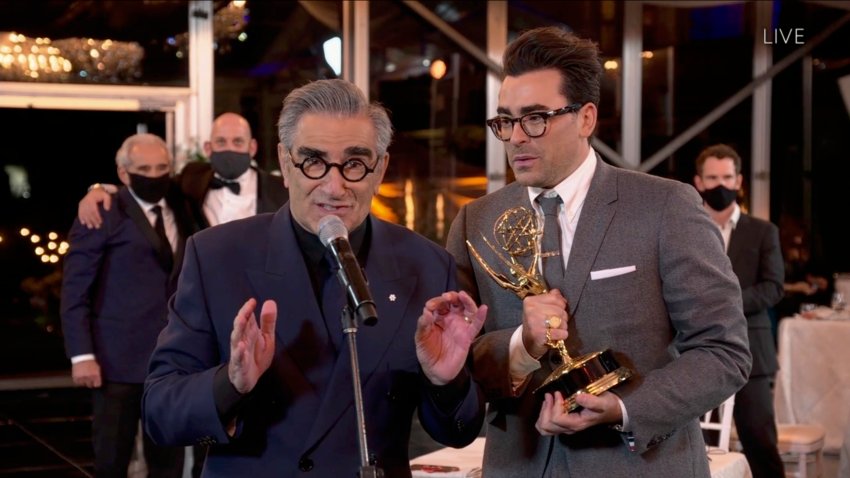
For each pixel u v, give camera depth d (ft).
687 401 7.54
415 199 28.89
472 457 11.90
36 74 25.11
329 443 6.88
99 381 15.71
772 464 16.49
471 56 29.12
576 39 7.98
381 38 28.32
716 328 7.71
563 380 7.56
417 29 28.66
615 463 7.77
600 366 7.53
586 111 8.04
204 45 26.43
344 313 6.25
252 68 27.04
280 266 7.11
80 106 25.45
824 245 33.35
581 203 8.16
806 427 17.62
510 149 8.02
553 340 7.50
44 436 22.86
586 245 7.98
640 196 8.05
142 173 16.01
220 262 7.16
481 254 8.44
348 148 6.72
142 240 15.93
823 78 33.12
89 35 25.45
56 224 30.37
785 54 32.53
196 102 26.43
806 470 16.90
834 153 33.35
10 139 29.50
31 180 29.99
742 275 17.12
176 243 16.30
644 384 7.58
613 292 7.87
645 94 31.48
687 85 31.76
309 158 6.75
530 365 7.77
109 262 15.89
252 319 6.35
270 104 27.25
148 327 15.89
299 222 7.13
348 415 6.93
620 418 7.47
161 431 6.81
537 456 8.01
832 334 20.72
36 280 30.42
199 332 7.07
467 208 8.79
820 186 33.32
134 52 25.89
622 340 7.82
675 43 31.60
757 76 32.19
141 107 25.96
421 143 28.89
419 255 7.51
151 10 25.84
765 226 17.42
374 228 7.43
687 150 31.96
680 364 7.67
